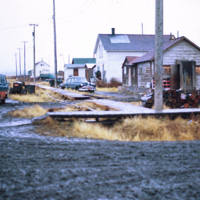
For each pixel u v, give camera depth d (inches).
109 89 1334.9
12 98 842.2
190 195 116.2
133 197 113.2
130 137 300.5
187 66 881.5
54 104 671.8
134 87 1038.4
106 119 381.4
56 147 215.0
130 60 1270.9
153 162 169.3
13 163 165.9
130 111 395.2
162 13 405.4
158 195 115.7
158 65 406.3
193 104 517.3
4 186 125.2
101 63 1830.7
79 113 367.6
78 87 1234.6
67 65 2349.9
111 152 197.5
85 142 240.5
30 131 301.7
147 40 1806.1
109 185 127.4
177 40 935.7
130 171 149.9
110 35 1812.3
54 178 137.0
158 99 408.2
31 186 125.3
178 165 162.6
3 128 319.3
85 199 110.7
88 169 153.3
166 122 358.9
